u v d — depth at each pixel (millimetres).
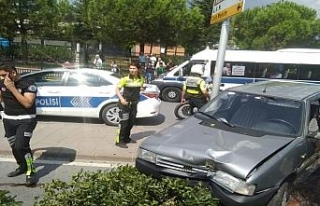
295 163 3861
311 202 3990
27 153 4844
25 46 29359
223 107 4879
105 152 6293
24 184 4859
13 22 27422
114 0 31203
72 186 3082
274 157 3604
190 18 35562
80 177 3219
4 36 27719
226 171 3422
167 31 32688
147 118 9859
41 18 28562
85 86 8500
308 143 4234
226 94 5145
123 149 6547
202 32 39156
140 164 3898
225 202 3354
